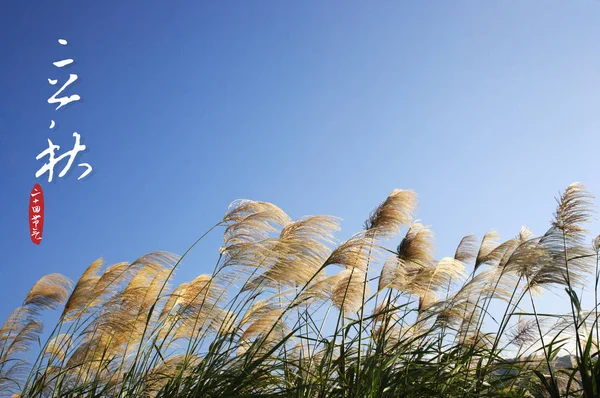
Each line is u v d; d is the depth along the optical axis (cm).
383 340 297
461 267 351
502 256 368
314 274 311
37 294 383
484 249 388
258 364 278
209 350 293
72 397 305
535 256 303
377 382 273
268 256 309
